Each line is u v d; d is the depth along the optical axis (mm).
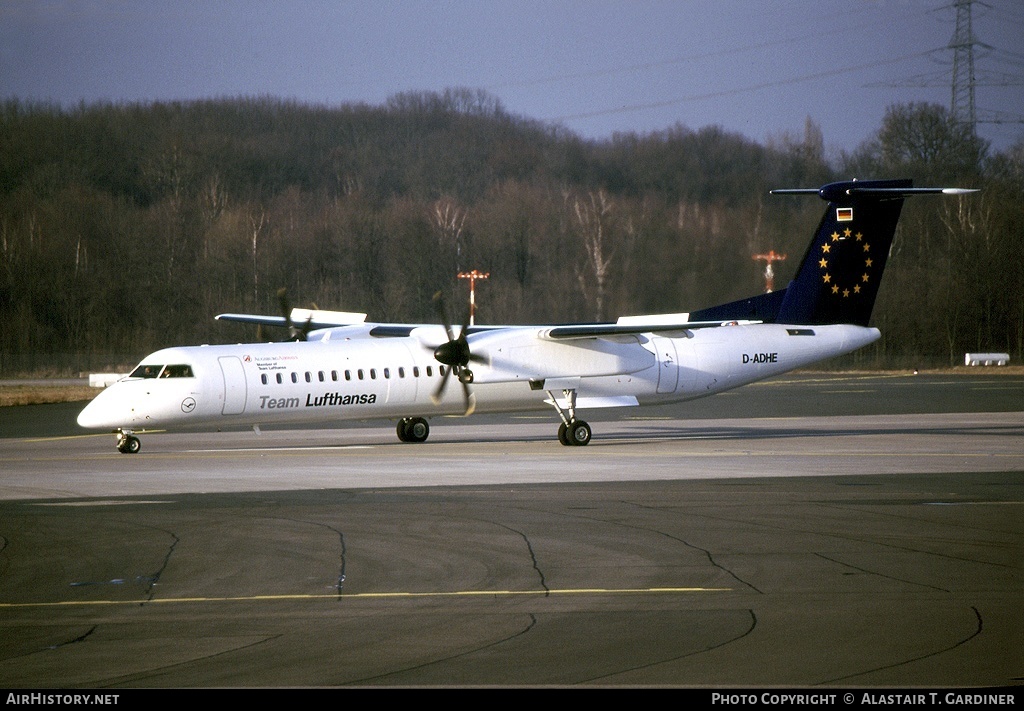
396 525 44375
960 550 39000
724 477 61094
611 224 185250
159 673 24969
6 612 30594
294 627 28953
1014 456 72812
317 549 39406
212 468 65688
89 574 35469
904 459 70875
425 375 83062
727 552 38719
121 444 75750
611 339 86125
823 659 25734
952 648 26547
